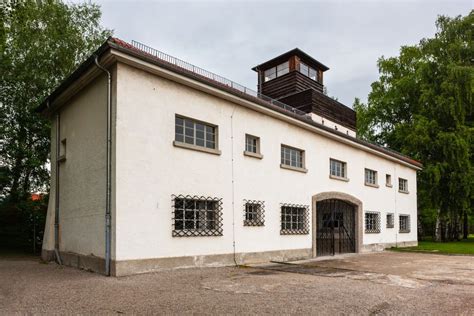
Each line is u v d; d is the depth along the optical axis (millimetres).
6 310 5898
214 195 11852
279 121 14984
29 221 18797
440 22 31969
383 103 35875
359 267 12094
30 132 19531
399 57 36125
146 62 10109
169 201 10508
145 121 10227
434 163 28703
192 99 11555
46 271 10414
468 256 16844
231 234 12281
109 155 9758
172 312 5766
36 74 19641
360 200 19594
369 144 20312
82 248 11062
